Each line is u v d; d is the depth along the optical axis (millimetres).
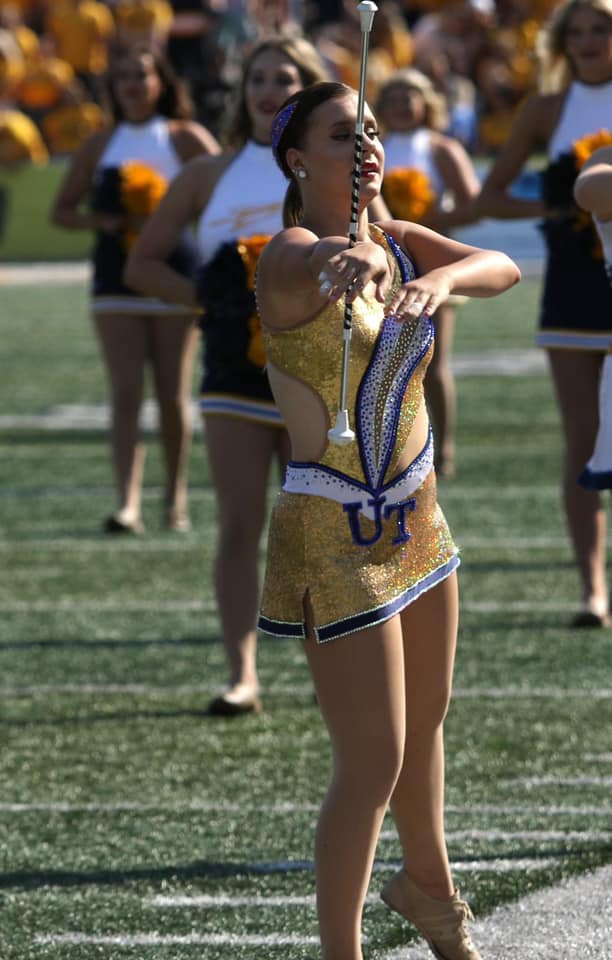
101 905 9648
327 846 7730
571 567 18719
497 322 45250
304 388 7742
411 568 7840
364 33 7570
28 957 8883
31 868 10289
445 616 8039
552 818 10875
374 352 7723
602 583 16109
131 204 19484
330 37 64625
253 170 13570
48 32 72562
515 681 14320
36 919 9445
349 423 7723
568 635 15805
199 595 17969
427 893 8305
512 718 13258
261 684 14633
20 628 16703
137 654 15680
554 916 9125
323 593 7695
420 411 7969
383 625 7691
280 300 7648
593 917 9094
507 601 17219
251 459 13188
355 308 7699
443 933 8273
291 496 7809
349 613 7648
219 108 60156
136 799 11594
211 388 13156
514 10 65500
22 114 64500
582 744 12547
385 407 7762
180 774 12125
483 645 15539
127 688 14547
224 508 13344
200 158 14062
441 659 8055
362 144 7559
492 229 53656
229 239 13438
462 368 36094
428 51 63531
